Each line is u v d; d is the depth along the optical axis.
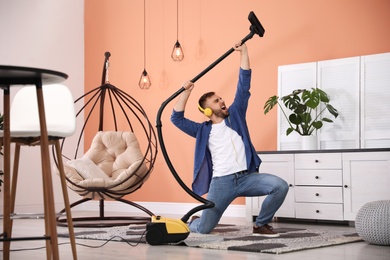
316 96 4.88
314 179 4.84
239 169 3.71
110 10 6.85
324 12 5.33
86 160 5.24
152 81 6.46
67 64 6.82
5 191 2.38
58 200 6.74
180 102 3.78
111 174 5.46
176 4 6.32
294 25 5.50
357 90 5.00
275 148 5.53
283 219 5.32
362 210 3.48
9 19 6.21
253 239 3.62
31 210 6.31
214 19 6.02
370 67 4.95
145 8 6.57
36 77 2.29
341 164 4.70
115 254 3.08
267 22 5.65
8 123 2.38
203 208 3.53
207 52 6.05
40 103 2.31
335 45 5.27
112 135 5.60
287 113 5.34
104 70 5.89
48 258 2.55
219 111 3.78
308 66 5.27
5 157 2.38
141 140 6.52
